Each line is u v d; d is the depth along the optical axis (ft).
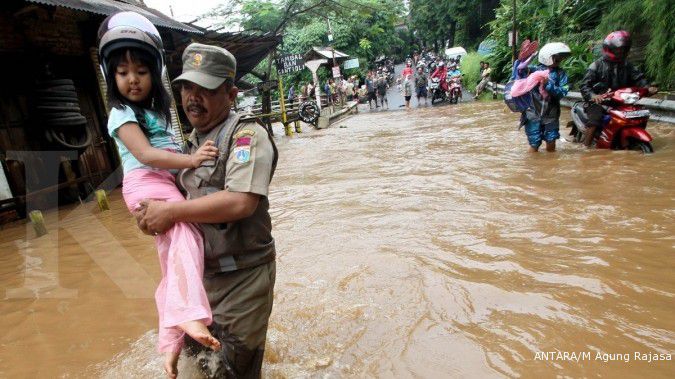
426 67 116.37
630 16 35.42
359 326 9.32
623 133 21.99
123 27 6.46
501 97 63.41
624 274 10.32
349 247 13.89
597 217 13.98
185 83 6.60
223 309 6.79
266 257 7.00
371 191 20.90
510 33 62.49
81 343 10.05
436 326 8.99
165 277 6.68
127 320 10.99
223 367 7.47
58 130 26.61
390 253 12.94
